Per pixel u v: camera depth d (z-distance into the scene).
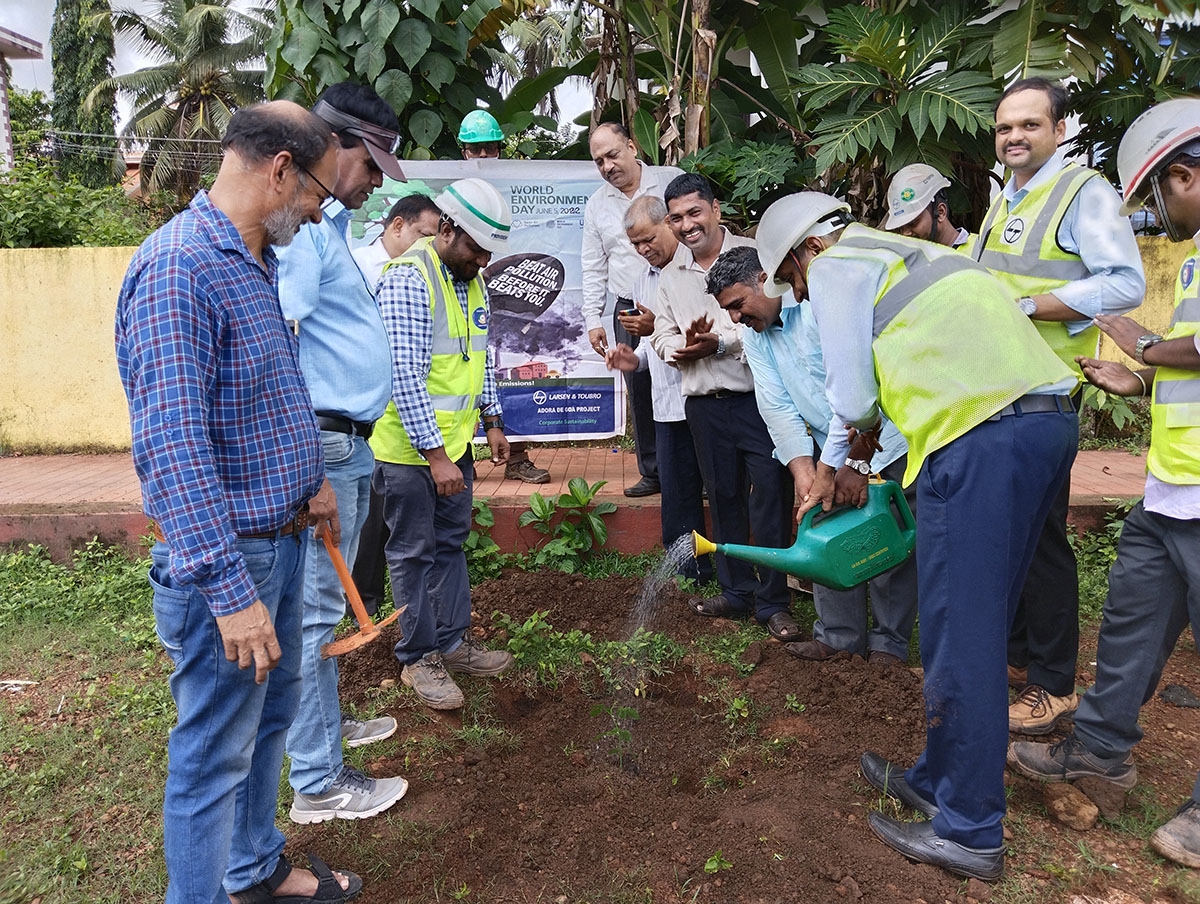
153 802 2.98
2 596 4.69
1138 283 2.90
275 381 2.06
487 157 6.13
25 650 4.21
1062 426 2.49
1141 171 2.46
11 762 3.26
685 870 2.61
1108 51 5.86
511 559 4.96
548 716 3.65
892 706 3.43
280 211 2.05
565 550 4.84
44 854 2.71
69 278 6.75
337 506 2.82
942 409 2.47
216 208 2.01
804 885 2.53
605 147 4.91
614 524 5.01
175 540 1.84
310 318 2.72
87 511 5.17
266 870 2.45
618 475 5.73
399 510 3.40
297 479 2.12
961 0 5.30
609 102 6.47
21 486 5.81
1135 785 2.99
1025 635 3.51
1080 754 2.92
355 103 2.67
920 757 2.85
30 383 6.85
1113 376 2.86
